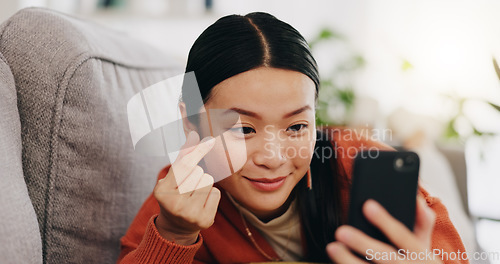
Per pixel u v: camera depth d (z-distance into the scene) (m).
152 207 0.57
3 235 0.39
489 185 0.69
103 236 0.60
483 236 0.61
